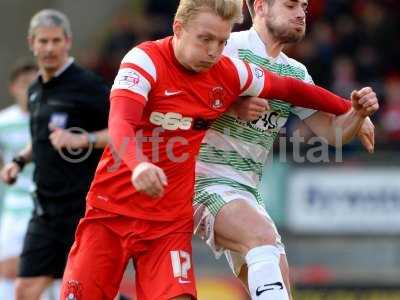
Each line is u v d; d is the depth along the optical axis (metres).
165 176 10.82
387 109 31.97
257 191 12.90
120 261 11.90
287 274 12.32
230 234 11.84
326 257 27.78
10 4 37.91
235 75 11.81
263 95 12.14
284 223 27.62
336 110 12.73
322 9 35.66
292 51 32.97
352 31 34.88
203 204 12.27
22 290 17.05
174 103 11.57
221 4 11.01
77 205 16.70
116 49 35.88
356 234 27.77
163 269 11.64
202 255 27.45
